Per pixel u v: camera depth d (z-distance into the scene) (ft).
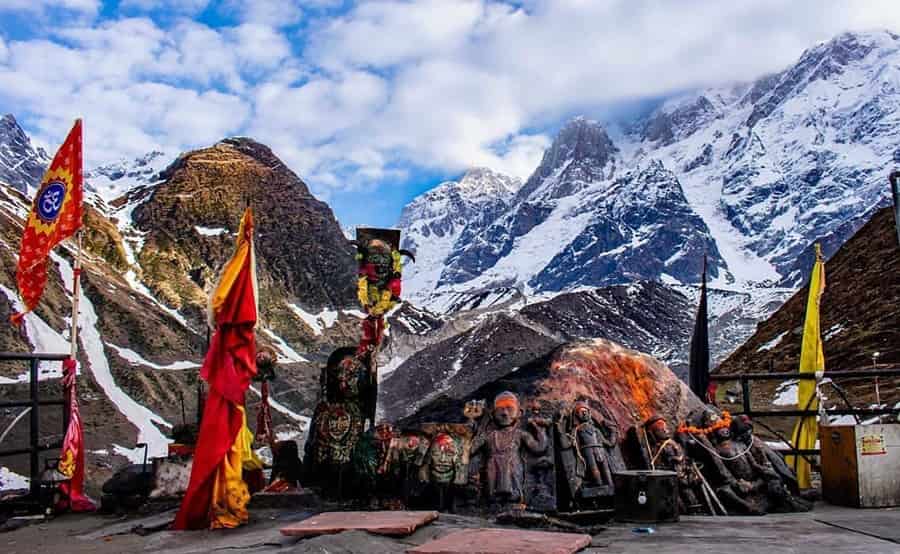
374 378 35.04
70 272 278.67
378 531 24.93
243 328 30.55
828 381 39.29
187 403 216.95
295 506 32.32
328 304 337.11
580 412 31.94
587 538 23.89
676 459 32.17
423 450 31.48
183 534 28.45
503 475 30.58
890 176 38.91
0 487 88.17
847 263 154.51
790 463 45.16
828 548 23.44
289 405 161.07
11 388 183.01
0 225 276.82
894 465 32.94
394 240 36.40
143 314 268.21
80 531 31.27
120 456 164.45
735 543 24.64
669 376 35.83
